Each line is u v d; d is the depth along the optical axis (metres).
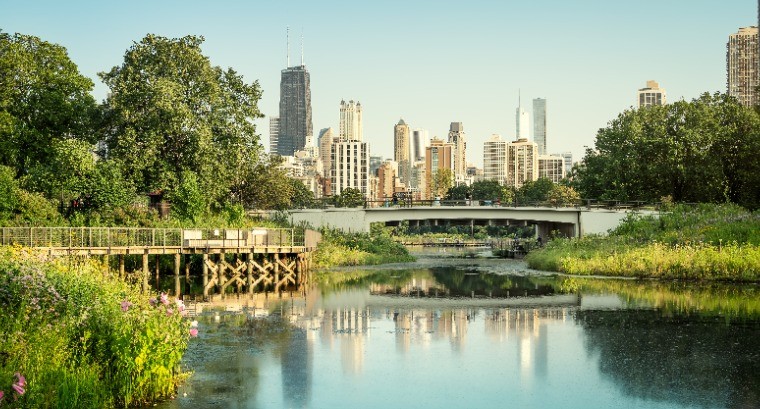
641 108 102.44
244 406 19.27
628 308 36.50
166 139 62.53
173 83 61.31
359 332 30.12
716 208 76.06
